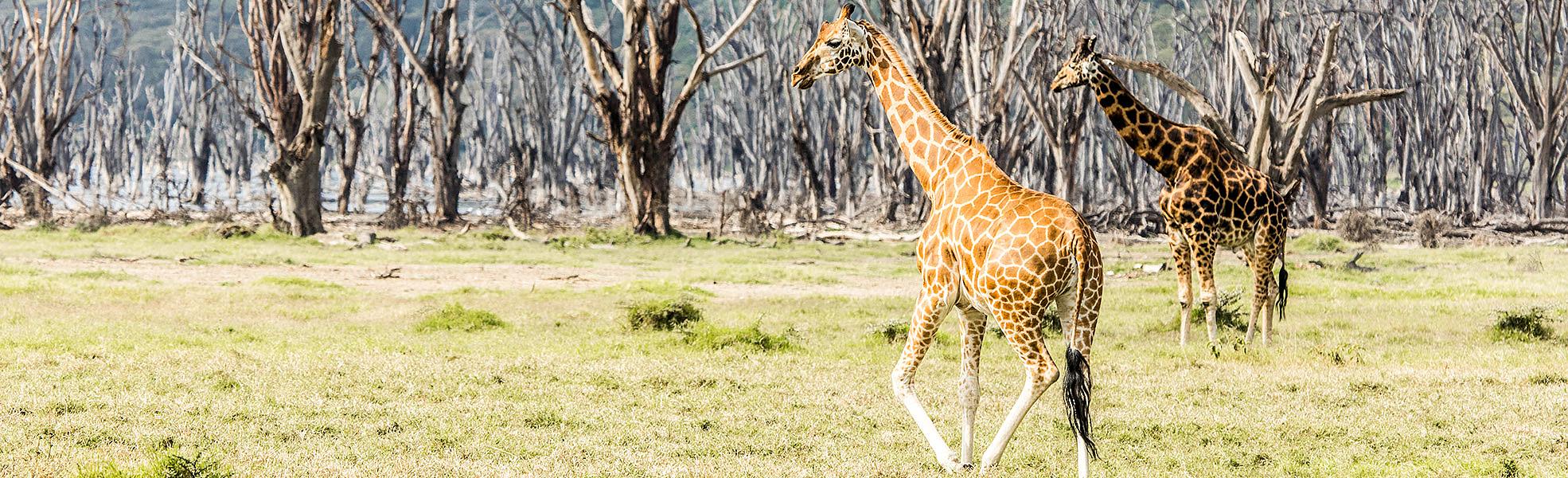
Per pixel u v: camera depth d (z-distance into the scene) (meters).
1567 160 45.34
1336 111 37.00
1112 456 7.09
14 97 40.38
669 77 65.94
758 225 37.34
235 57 35.34
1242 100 45.19
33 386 8.52
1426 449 7.20
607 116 33.12
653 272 23.36
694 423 7.86
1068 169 35.53
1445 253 26.31
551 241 31.81
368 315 14.71
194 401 8.15
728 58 68.12
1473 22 43.72
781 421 7.99
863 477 6.39
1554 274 20.55
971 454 6.45
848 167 47.78
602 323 14.07
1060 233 6.08
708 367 10.20
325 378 9.17
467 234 34.50
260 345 11.48
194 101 59.00
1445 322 13.62
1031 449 7.14
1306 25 46.16
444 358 10.51
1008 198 6.43
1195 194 11.93
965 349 6.60
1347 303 16.06
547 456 6.87
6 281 17.38
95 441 6.93
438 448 7.04
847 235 36.25
